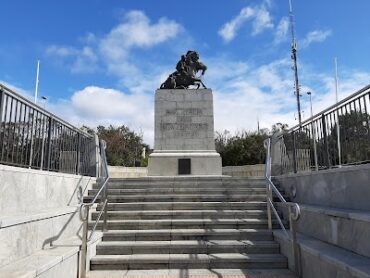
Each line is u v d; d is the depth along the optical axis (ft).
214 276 17.20
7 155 16.40
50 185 20.11
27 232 14.43
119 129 121.60
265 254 19.54
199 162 40.96
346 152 19.11
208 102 43.27
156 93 43.42
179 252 19.95
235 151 82.12
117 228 22.61
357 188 16.84
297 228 20.86
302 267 16.46
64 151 24.71
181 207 25.38
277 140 33.04
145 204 25.20
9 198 15.38
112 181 30.45
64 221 18.69
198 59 46.01
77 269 16.47
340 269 12.63
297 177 24.80
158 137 42.34
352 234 14.56
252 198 26.73
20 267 12.36
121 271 18.22
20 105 17.66
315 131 23.57
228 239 21.40
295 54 98.27
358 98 17.83
